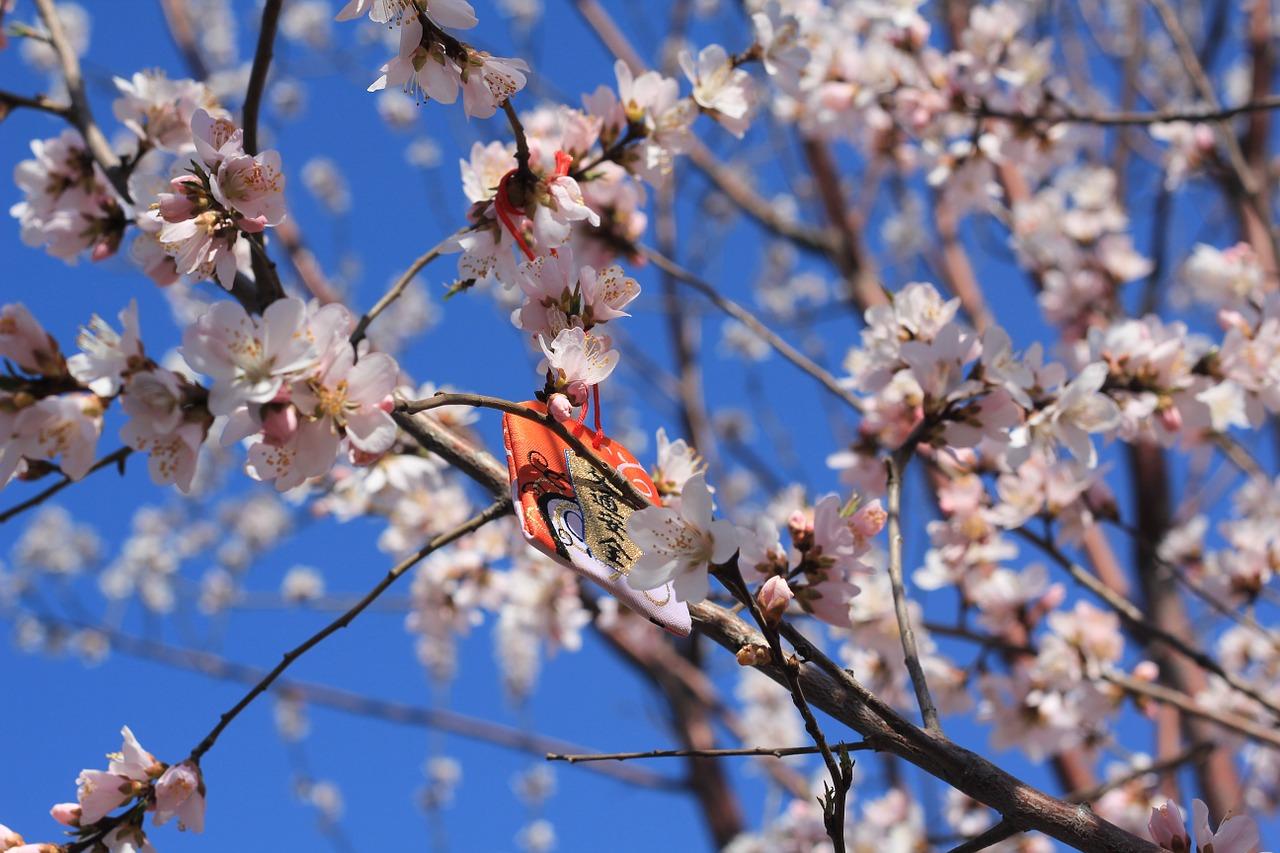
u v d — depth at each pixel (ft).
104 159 5.40
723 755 4.74
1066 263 7.97
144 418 4.55
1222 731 6.63
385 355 4.55
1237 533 6.76
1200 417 5.41
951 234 10.15
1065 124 7.14
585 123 5.31
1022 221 8.31
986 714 6.05
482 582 6.77
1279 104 6.39
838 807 4.65
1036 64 7.01
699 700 10.46
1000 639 5.92
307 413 4.53
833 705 4.82
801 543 4.90
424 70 4.77
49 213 5.42
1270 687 7.33
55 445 4.61
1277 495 6.89
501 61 4.77
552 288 4.77
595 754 4.75
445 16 4.74
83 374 4.56
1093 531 8.55
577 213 4.90
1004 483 5.69
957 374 5.07
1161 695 5.85
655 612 4.63
